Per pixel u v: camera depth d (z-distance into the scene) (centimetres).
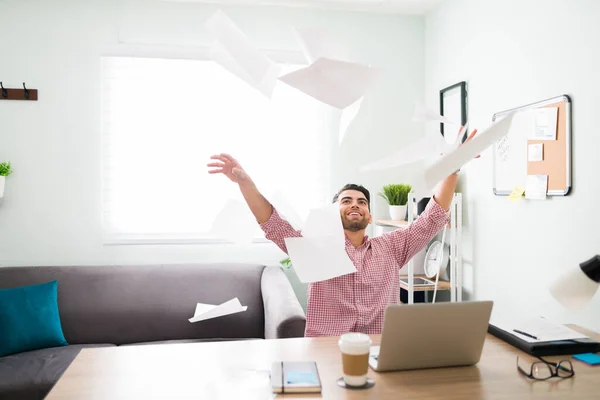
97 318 277
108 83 324
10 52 311
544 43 228
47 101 314
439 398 107
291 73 85
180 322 282
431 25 346
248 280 302
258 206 168
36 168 314
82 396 109
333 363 130
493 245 269
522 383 116
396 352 120
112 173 324
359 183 351
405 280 312
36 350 255
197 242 331
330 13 346
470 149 99
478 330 123
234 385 115
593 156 199
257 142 339
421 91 358
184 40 329
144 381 118
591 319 201
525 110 240
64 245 317
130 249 324
